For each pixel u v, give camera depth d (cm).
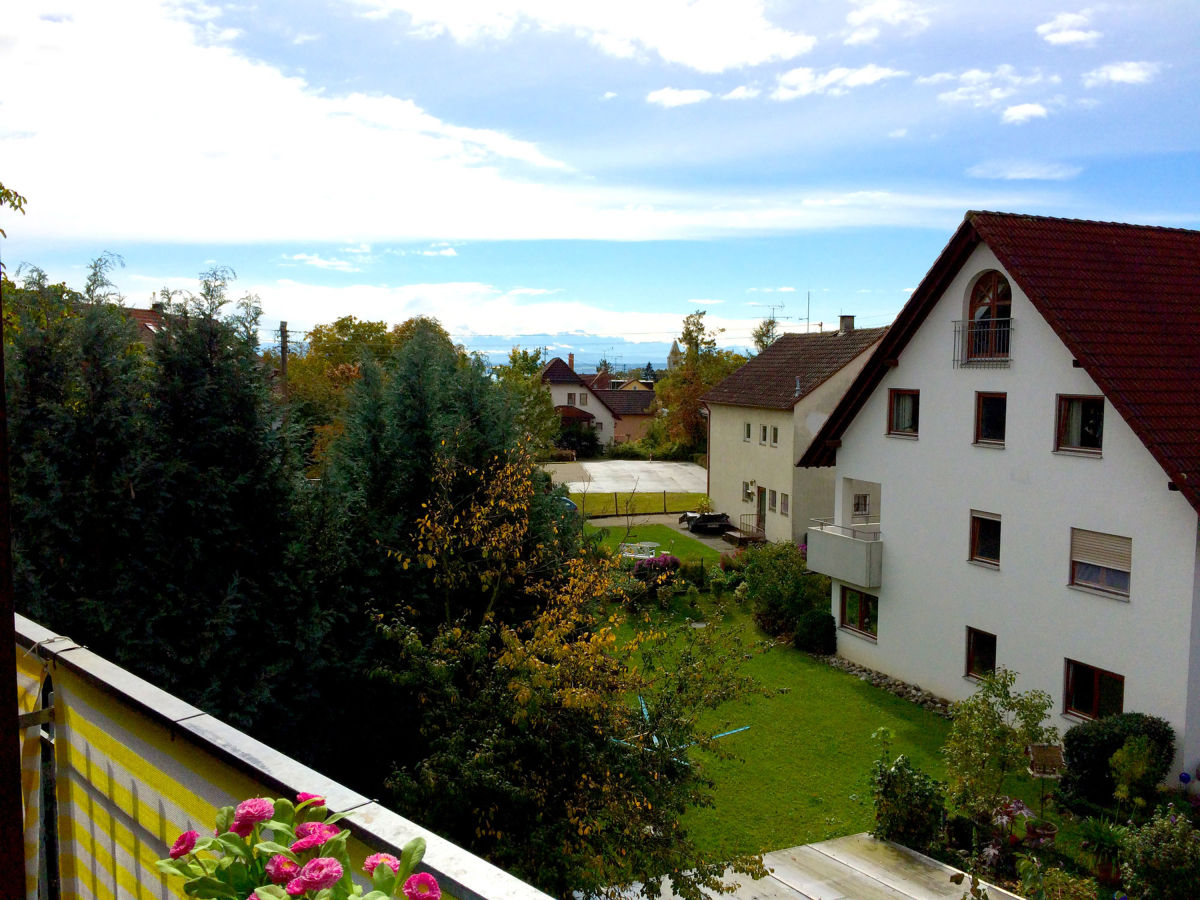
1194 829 1355
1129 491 1648
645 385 11056
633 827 1019
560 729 1047
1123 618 1666
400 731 1264
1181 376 1689
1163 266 1975
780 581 2747
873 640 2348
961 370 2017
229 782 282
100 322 1178
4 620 224
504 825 1046
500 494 1374
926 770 1767
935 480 2109
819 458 2517
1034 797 1684
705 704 1122
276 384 1359
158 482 1162
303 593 1255
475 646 1112
